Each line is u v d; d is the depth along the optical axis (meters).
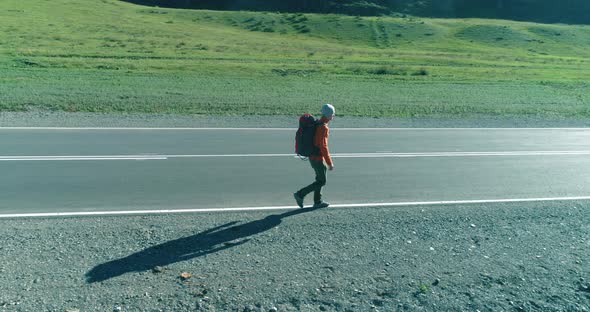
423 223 8.02
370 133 15.84
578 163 12.67
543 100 26.00
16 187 9.15
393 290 5.86
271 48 49.50
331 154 12.70
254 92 24.44
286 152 12.77
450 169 11.67
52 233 7.10
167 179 10.05
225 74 30.48
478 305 5.64
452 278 6.20
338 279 6.06
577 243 7.38
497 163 12.41
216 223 7.75
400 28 79.25
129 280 5.85
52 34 46.19
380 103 22.70
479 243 7.28
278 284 5.89
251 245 6.95
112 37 48.41
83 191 9.09
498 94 27.44
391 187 10.06
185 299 5.50
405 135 15.72
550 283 6.17
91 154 11.77
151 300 5.45
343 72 34.16
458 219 8.25
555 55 66.44
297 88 26.42
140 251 6.62
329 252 6.80
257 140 14.12
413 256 6.78
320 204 8.70
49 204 8.34
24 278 5.78
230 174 10.59
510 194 9.84
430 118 19.25
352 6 111.69
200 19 78.50
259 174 10.67
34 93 20.89
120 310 5.24
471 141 15.09
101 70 29.33
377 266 6.44
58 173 10.14
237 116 18.14
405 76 33.59
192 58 37.25
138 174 10.31
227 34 62.88
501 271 6.42
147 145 12.95
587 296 5.92
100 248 6.66
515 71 40.38
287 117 18.34
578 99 27.05
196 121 16.78
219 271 6.15
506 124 18.44
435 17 112.69
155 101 20.66
